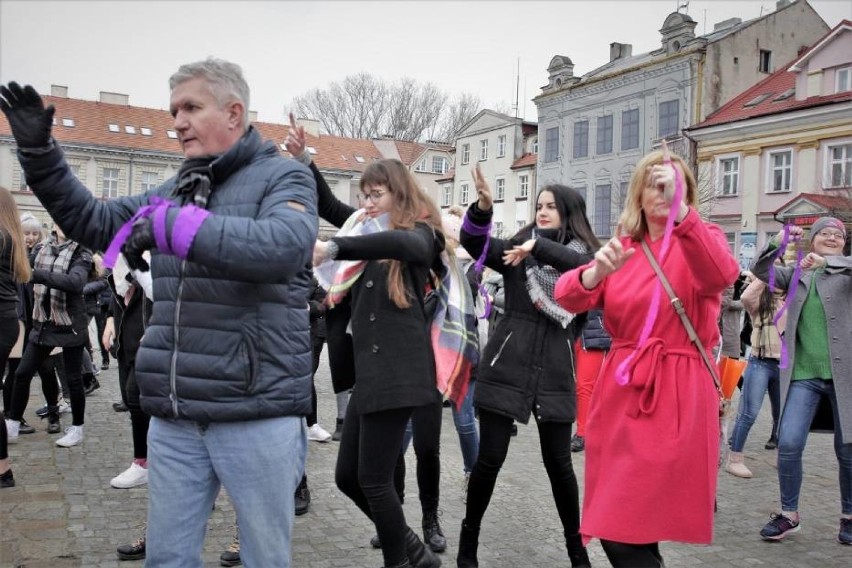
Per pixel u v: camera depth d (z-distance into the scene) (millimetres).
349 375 3721
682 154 31906
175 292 2482
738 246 29875
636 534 2760
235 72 2586
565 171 38312
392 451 3383
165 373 2475
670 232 2688
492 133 45625
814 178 27344
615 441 2910
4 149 42062
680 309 2887
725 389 5395
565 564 4207
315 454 6539
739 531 4863
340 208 3998
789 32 34062
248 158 2543
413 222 3428
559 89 38312
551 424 3963
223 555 4059
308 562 4129
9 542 4273
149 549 2570
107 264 2270
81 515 4754
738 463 6270
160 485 2543
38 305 6391
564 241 4117
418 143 59062
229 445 2479
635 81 34438
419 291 3447
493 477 3924
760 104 30453
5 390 7309
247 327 2441
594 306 3125
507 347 3945
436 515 4379
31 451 6320
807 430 4711
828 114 26828
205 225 2213
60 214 2566
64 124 45531
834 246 4758
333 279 3652
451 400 3572
